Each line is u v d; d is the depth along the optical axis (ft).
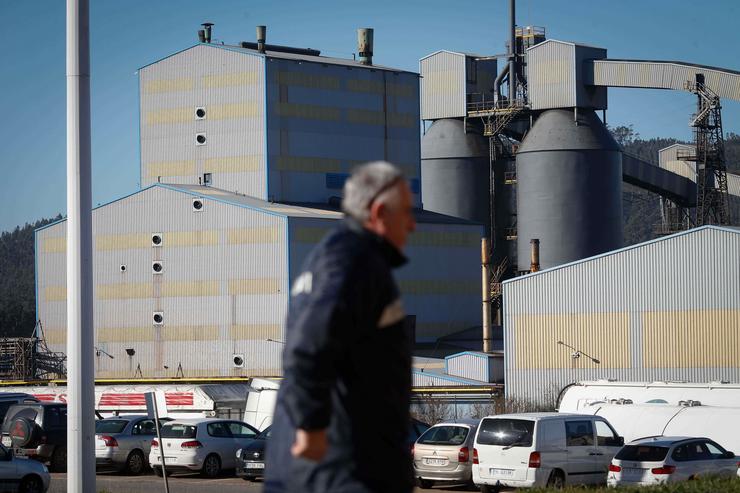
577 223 343.67
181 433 128.36
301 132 306.76
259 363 268.21
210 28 322.55
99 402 200.34
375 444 17.98
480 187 365.81
